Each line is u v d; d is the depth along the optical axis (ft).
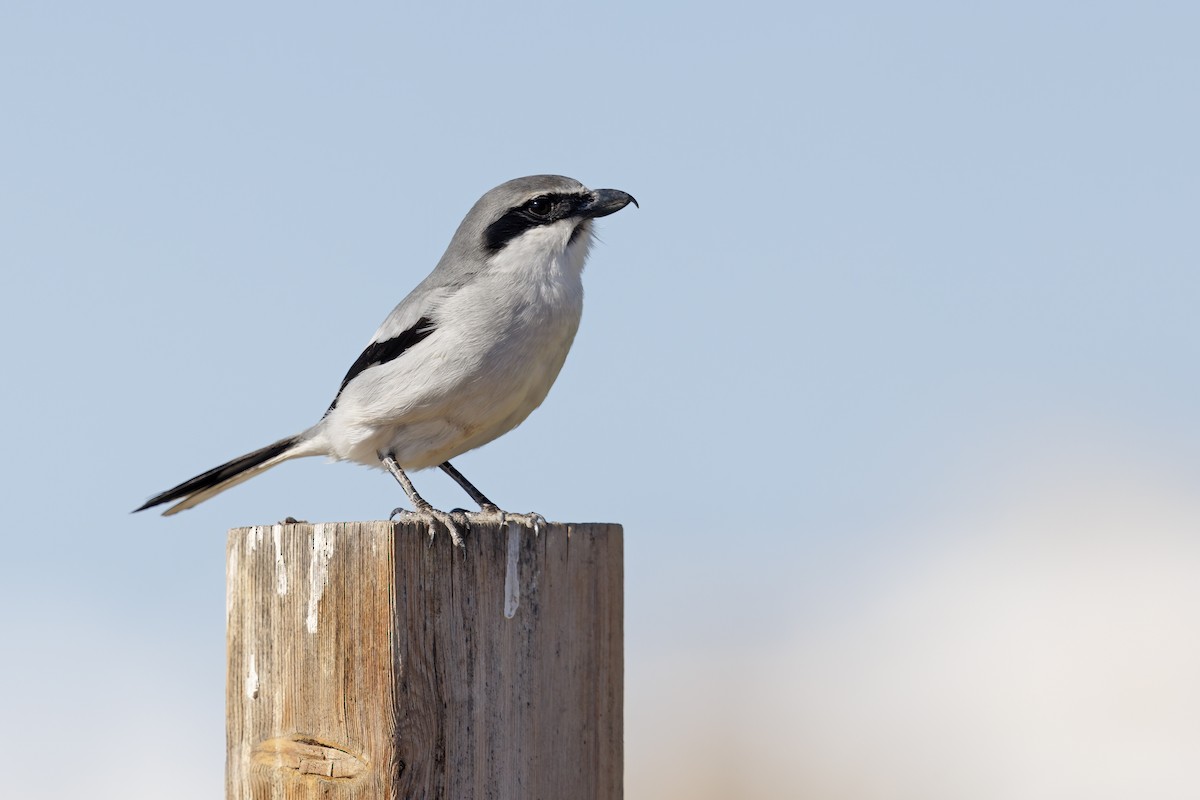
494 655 27.35
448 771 26.53
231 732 28.04
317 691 26.68
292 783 26.84
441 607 26.63
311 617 26.86
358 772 26.09
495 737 27.30
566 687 28.68
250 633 27.81
